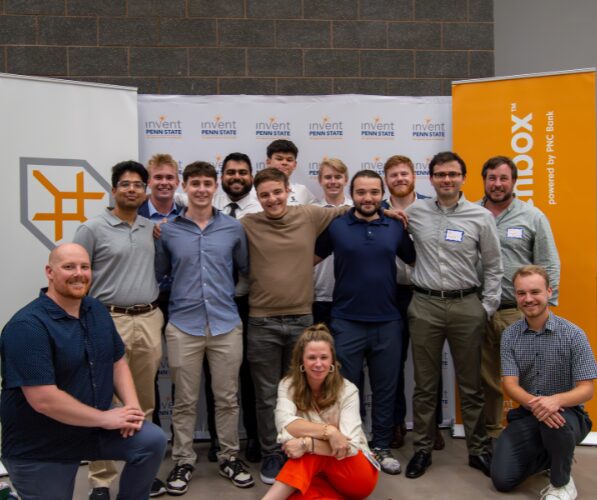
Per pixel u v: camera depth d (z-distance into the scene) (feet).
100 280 8.93
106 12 12.83
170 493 9.05
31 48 12.67
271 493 7.93
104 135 10.89
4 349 6.83
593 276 11.21
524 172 11.55
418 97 12.22
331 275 11.11
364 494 8.40
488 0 13.46
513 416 9.43
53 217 10.53
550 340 8.96
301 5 13.20
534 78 11.43
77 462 7.29
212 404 10.47
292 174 12.20
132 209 9.07
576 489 9.18
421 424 9.88
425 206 9.95
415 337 9.84
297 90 13.25
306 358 8.43
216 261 9.37
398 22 13.35
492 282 9.68
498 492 9.07
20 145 10.29
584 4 14.46
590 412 11.32
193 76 13.05
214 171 9.45
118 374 7.79
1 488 9.12
